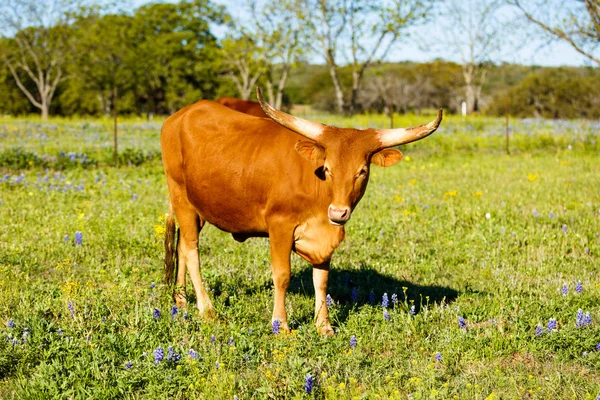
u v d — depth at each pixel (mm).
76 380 4684
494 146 22750
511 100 57781
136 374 4715
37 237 8961
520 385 4695
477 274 7711
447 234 9438
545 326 5789
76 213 10578
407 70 77000
